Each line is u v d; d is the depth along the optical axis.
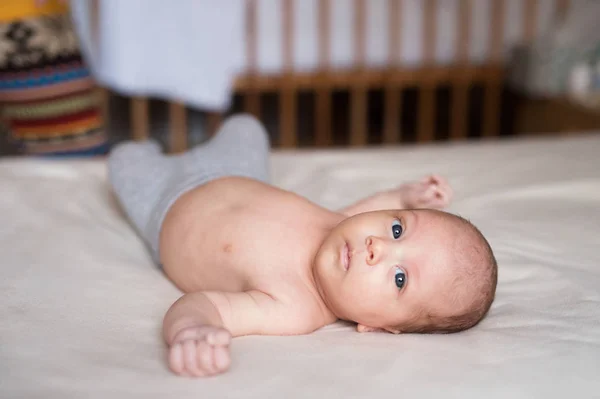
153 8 2.80
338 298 1.13
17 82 2.24
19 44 2.21
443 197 1.41
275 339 1.10
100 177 1.80
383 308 1.11
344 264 1.13
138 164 1.53
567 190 1.70
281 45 3.07
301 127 3.80
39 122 2.30
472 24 3.22
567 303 1.19
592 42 3.16
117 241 1.46
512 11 3.27
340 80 3.14
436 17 3.17
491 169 1.87
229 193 1.36
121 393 0.91
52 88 2.27
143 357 1.01
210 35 2.90
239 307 1.11
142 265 1.39
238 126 1.64
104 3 2.75
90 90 2.38
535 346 1.05
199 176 1.45
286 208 1.30
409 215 1.17
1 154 3.04
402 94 3.85
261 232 1.25
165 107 3.52
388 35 3.14
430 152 2.01
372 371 0.98
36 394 0.91
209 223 1.30
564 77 3.13
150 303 1.20
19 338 1.04
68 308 1.15
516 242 1.41
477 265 1.14
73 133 2.35
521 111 3.43
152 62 2.85
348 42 3.12
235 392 0.92
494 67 3.26
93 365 0.98
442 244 1.13
